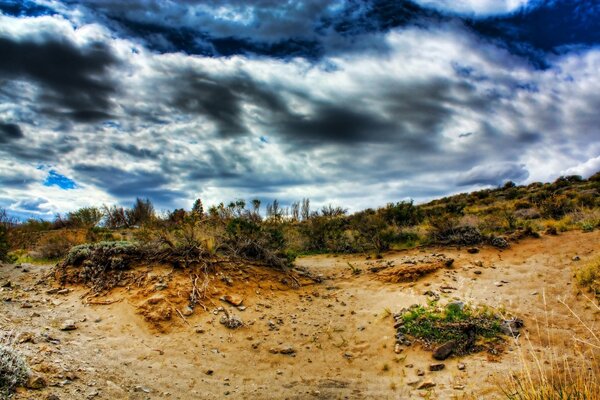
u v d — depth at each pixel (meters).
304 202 27.67
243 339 6.28
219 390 4.62
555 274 7.57
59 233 14.89
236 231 10.29
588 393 2.94
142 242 8.98
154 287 7.18
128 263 8.05
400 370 5.16
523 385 3.82
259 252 10.12
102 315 6.39
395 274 9.04
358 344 6.10
